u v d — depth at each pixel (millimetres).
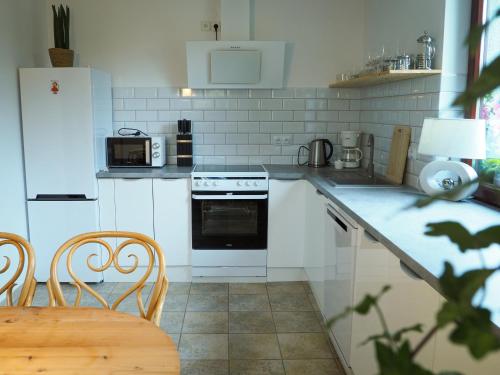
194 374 2467
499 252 1574
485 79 456
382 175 3490
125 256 3695
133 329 1378
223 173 3586
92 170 3527
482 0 2451
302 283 3777
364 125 4043
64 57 3637
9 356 1219
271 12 4008
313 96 4121
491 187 2375
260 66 3824
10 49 3342
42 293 3500
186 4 3967
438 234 557
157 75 4055
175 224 3682
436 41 2648
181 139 3941
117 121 4105
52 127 3471
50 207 3562
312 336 2887
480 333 444
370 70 3285
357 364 2191
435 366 1365
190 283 3764
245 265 3744
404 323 1623
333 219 2643
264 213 3660
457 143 2240
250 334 2908
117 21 3973
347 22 4047
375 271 1935
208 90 4094
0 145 3205
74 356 1223
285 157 4199
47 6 3934
